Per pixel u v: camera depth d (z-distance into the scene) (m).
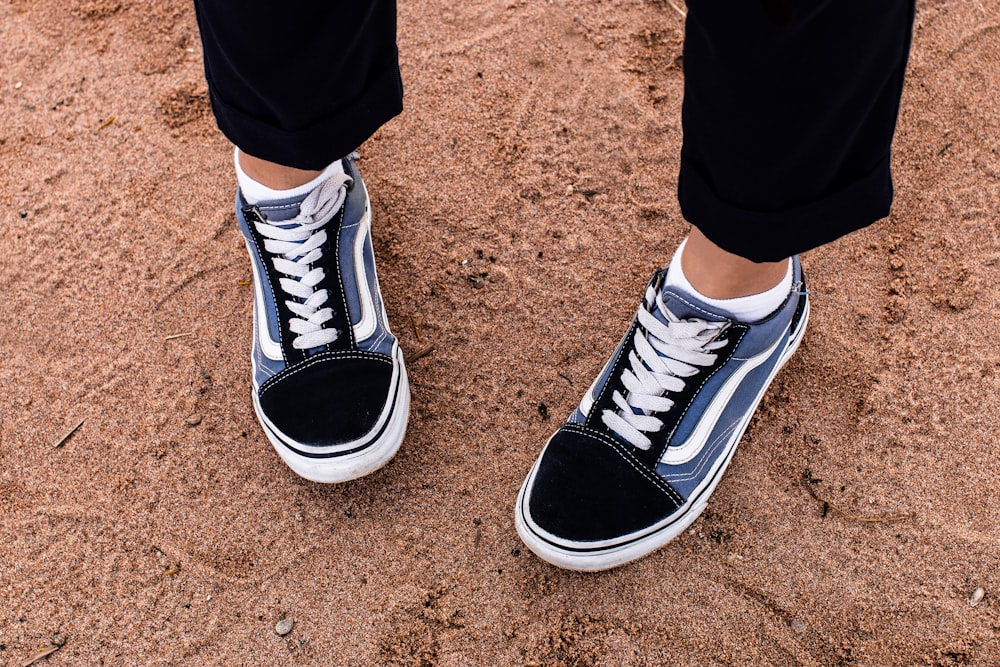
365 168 1.61
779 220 0.91
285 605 1.27
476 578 1.28
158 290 1.51
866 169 0.90
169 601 1.28
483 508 1.33
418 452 1.38
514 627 1.25
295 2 0.91
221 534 1.32
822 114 0.79
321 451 1.27
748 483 1.33
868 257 1.48
